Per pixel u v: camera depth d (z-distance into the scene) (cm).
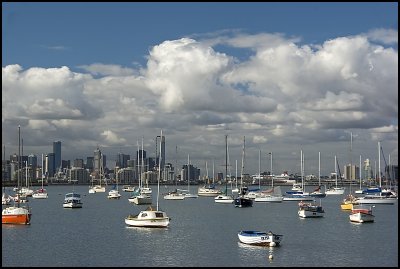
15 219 10750
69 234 9488
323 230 10181
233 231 9969
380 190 19088
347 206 15500
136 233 9550
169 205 18325
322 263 6794
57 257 7188
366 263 6812
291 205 17925
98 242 8469
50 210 15988
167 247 7931
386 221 11919
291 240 8712
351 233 9675
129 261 6888
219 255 7256
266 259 7006
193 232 9762
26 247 8025
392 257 7212
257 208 16488
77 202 16912
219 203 19362
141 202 18525
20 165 13938
